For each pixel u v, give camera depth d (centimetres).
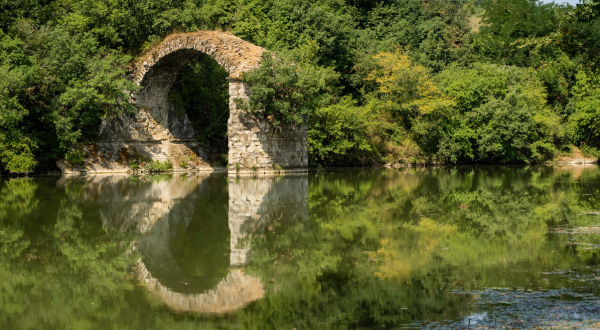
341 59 6009
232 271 1273
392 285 1116
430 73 6066
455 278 1157
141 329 909
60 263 1354
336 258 1366
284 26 5862
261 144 3875
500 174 4159
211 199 2514
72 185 3155
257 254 1431
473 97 5553
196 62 4769
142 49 4500
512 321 887
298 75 3728
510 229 1720
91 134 4225
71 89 3862
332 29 5812
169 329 906
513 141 5447
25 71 3606
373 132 5134
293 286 1141
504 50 7081
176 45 4184
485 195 2669
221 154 4853
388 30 7381
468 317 915
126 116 4375
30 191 2827
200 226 1844
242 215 2062
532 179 3638
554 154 6078
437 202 2419
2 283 1186
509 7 7444
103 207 2266
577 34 1698
